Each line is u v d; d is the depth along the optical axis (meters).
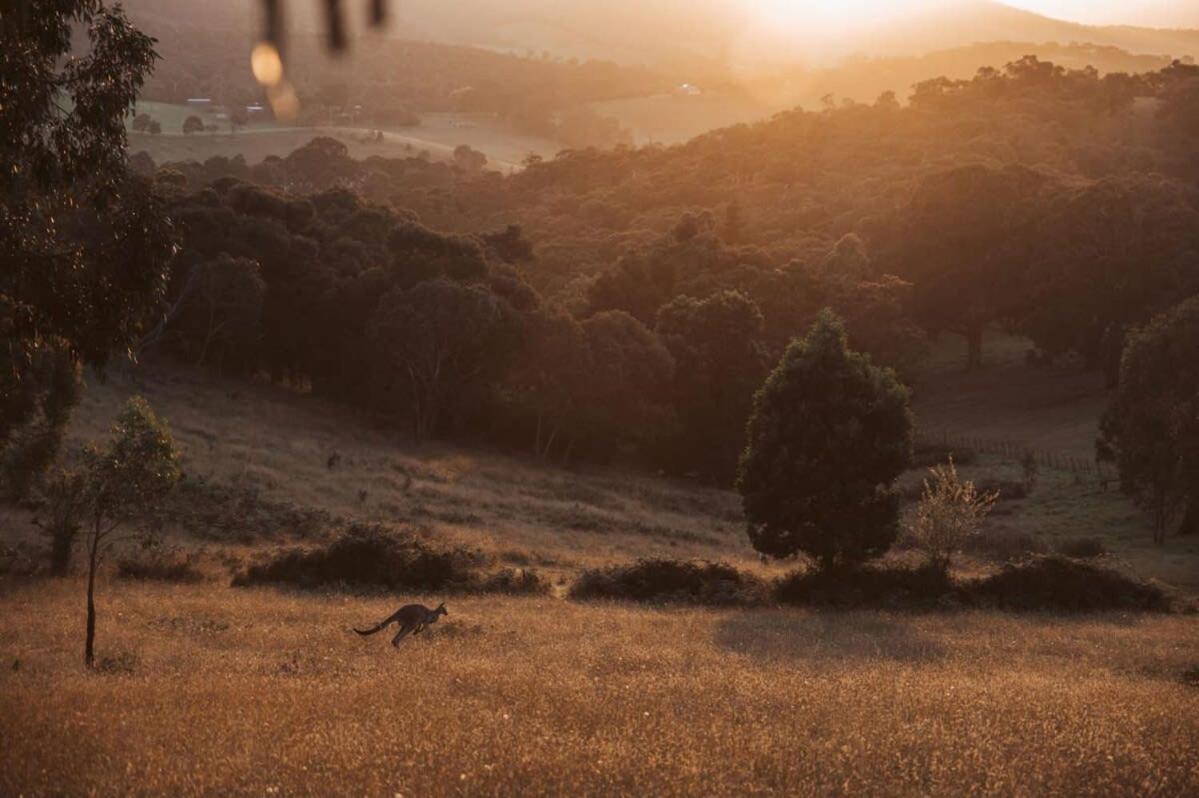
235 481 54.59
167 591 34.50
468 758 9.89
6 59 13.87
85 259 15.92
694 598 38.78
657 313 96.38
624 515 64.75
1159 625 35.75
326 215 114.88
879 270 124.38
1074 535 62.62
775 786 9.58
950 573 42.09
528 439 90.56
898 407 41.25
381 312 83.56
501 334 83.25
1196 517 62.47
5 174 14.77
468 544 45.94
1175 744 12.09
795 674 18.95
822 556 41.09
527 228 174.25
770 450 41.31
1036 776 10.17
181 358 91.31
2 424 37.06
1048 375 111.75
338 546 39.28
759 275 106.25
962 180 119.38
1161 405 60.84
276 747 10.31
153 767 9.46
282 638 24.77
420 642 24.47
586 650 23.12
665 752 10.51
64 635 24.30
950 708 14.73
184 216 90.38
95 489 20.73
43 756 9.95
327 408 88.62
